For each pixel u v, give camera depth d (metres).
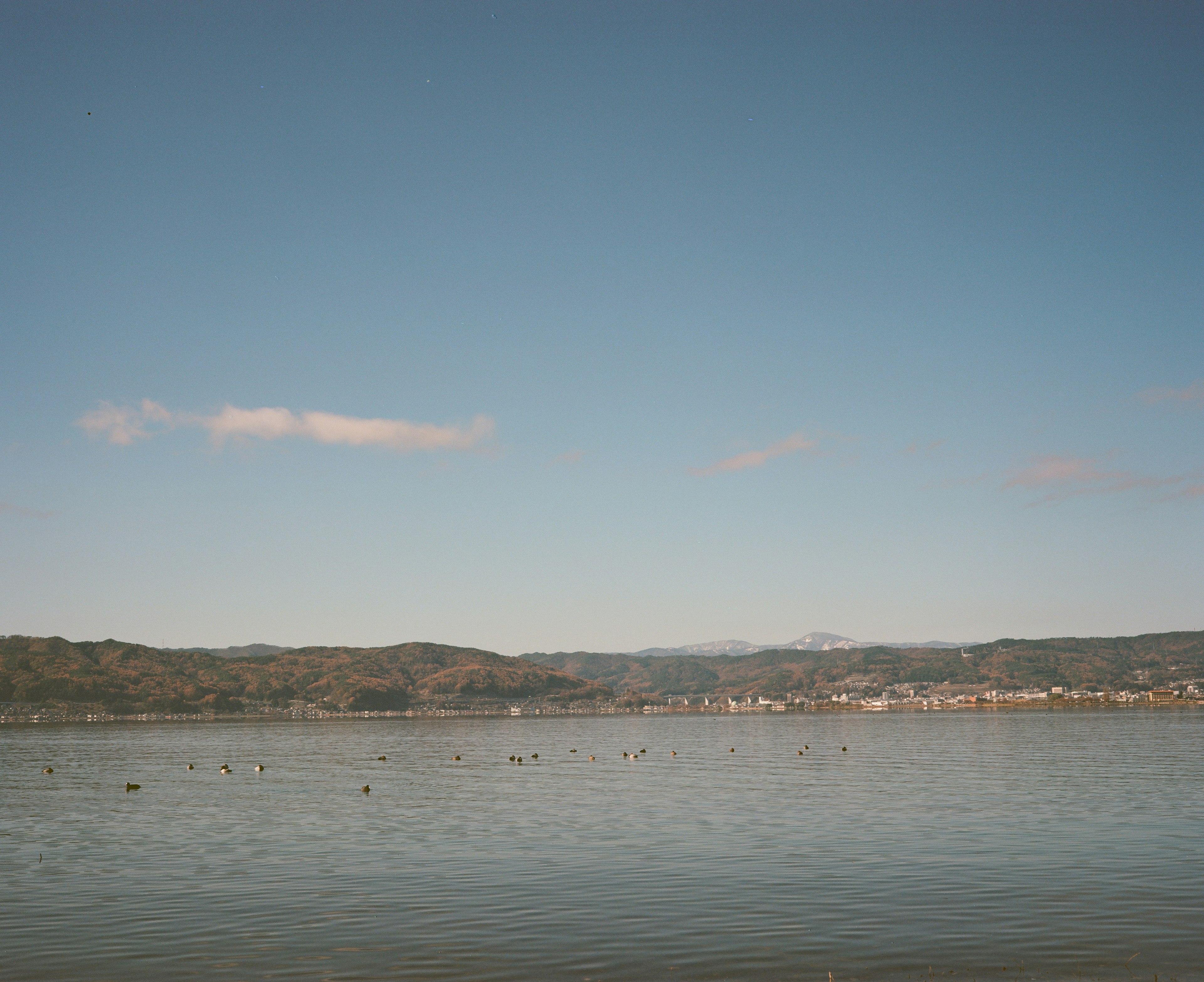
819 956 33.53
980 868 47.69
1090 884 43.75
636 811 73.19
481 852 54.38
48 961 33.41
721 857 52.00
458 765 131.00
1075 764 117.19
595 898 42.22
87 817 71.38
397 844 57.62
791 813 70.81
